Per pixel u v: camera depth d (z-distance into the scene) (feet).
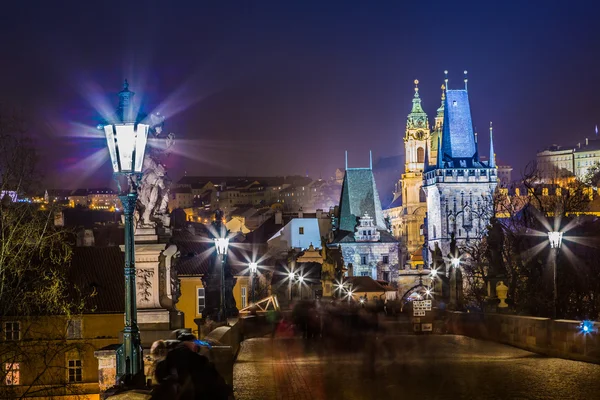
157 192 108.06
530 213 276.41
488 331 139.23
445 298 218.59
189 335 54.29
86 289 219.82
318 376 93.61
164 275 107.65
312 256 494.18
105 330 213.05
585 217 312.50
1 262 179.11
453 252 196.13
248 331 167.84
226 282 154.51
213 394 51.24
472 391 78.59
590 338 101.81
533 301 190.08
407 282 633.61
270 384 88.28
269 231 613.11
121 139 57.26
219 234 139.23
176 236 298.15
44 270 192.03
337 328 157.28
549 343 112.16
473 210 646.74
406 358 110.42
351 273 539.29
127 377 56.75
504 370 94.43
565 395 75.41
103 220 529.04
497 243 159.74
